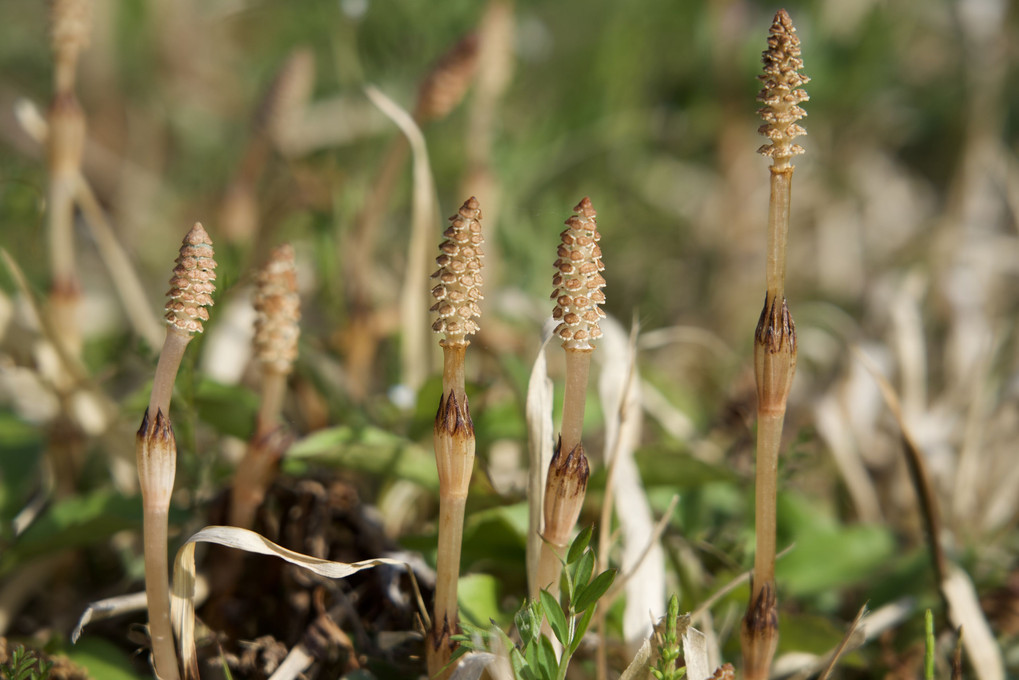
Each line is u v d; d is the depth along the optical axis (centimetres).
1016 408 77
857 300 109
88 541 62
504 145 97
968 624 61
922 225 117
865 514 72
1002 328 86
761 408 54
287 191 90
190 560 55
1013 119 123
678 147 125
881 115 129
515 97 117
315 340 75
